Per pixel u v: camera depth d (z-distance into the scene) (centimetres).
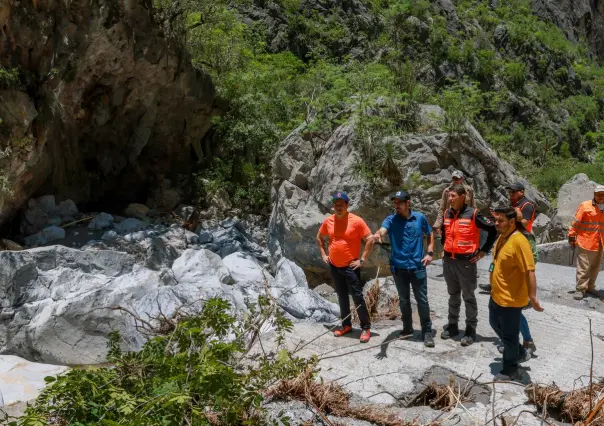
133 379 401
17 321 924
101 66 1491
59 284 1030
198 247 1519
